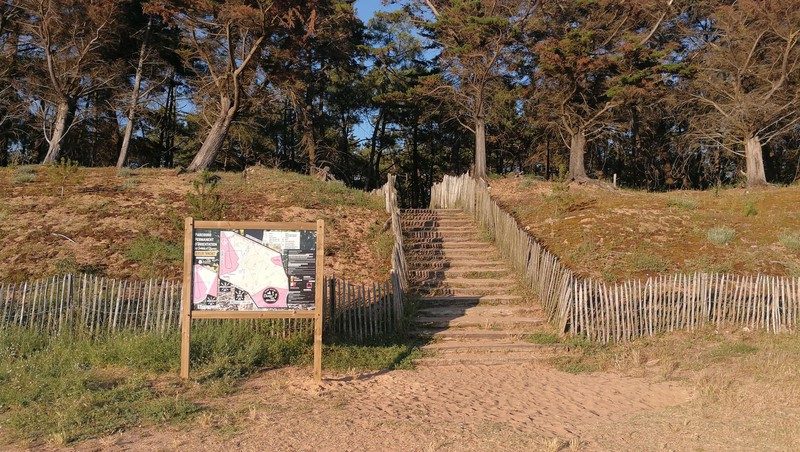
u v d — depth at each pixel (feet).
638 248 50.29
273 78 91.20
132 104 102.68
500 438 20.85
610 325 37.91
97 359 28.86
